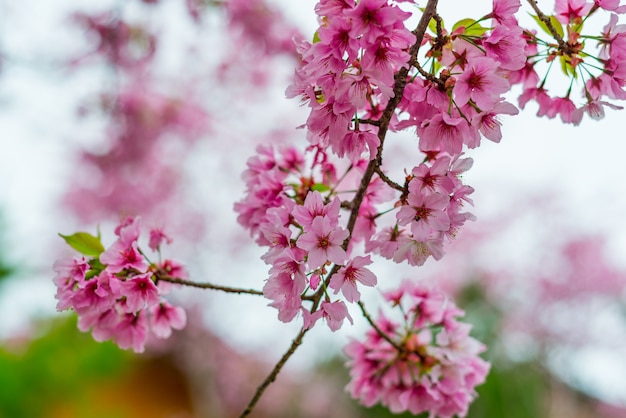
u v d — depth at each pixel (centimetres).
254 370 1019
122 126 666
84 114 627
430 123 173
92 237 222
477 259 883
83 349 664
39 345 659
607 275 891
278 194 216
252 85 672
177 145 761
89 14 550
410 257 185
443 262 867
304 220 172
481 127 176
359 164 219
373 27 156
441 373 238
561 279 891
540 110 219
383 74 162
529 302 891
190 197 864
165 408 957
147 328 231
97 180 790
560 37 199
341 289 173
